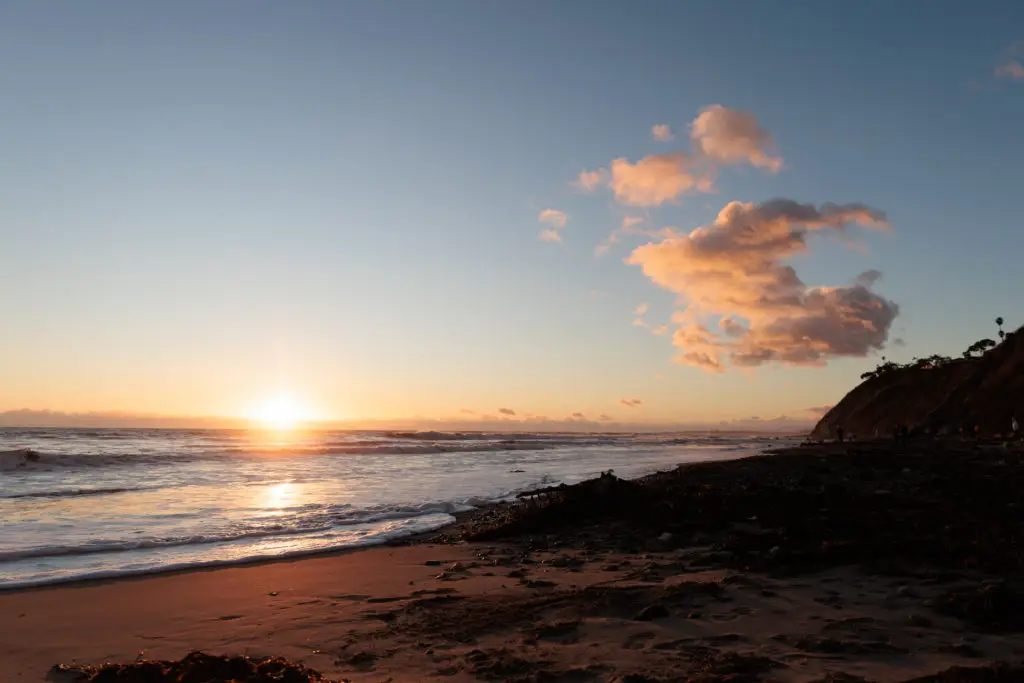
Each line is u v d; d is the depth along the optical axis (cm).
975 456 2450
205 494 2006
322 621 702
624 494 1398
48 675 544
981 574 764
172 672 514
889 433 6300
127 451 4188
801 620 626
